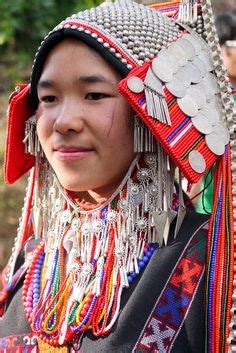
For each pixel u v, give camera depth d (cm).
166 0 273
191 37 195
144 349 182
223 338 179
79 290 192
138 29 189
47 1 755
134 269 190
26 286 207
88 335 189
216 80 194
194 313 183
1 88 738
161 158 191
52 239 206
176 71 187
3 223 561
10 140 211
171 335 182
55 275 201
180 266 187
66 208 205
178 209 192
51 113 191
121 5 197
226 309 179
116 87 186
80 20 187
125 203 192
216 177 190
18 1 743
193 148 185
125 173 194
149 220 192
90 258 195
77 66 185
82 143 187
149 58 187
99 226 195
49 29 762
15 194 602
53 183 209
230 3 379
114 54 185
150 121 181
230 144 191
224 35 362
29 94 205
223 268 182
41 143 198
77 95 187
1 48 766
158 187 191
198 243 189
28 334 201
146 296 185
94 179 190
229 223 185
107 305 187
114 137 187
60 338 191
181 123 185
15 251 223
